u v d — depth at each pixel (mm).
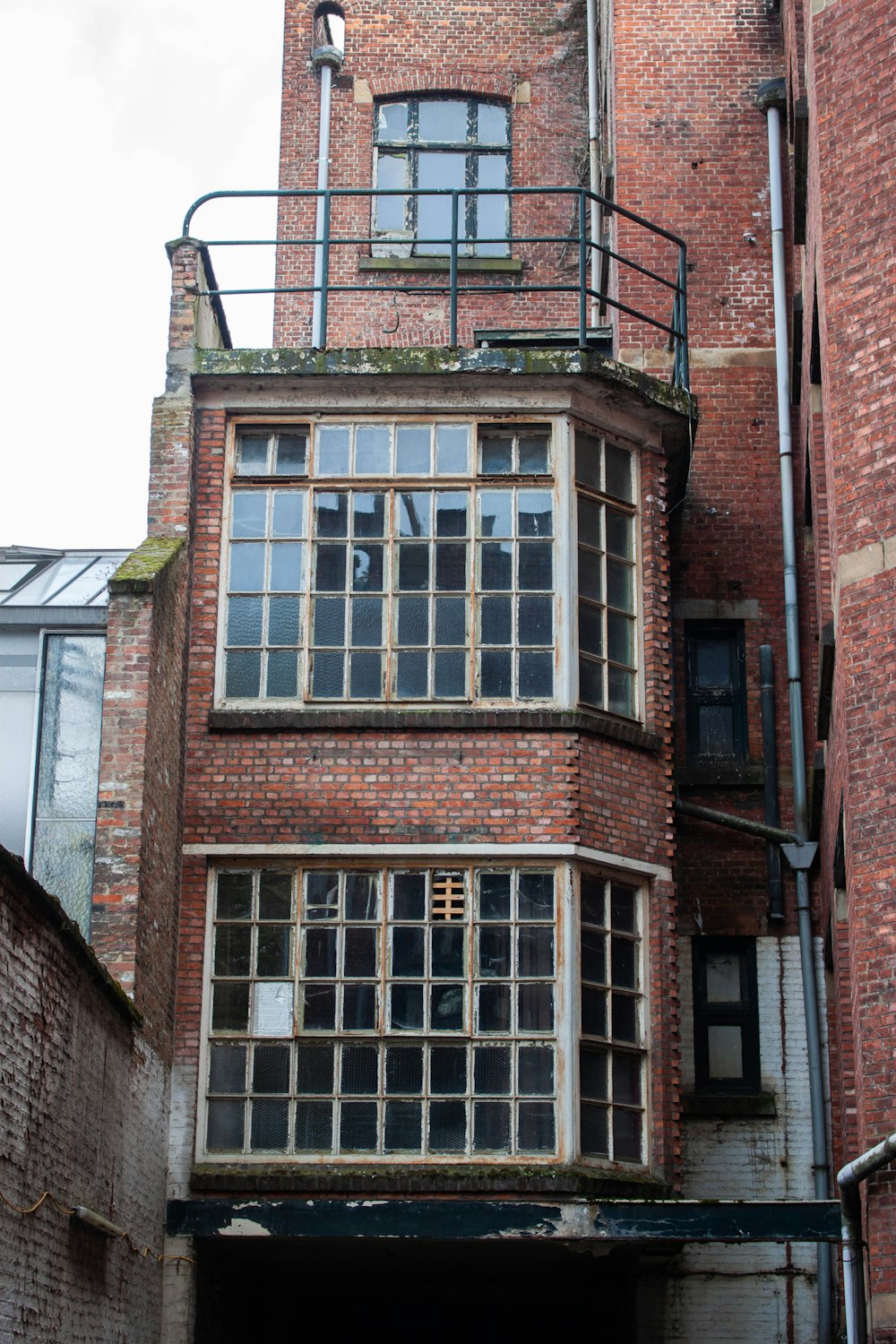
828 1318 15961
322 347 15883
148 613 13820
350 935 14758
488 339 20312
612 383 15859
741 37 20078
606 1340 17422
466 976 14617
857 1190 12297
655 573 16016
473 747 15055
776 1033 17047
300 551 15672
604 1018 14734
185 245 16062
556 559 15578
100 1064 11828
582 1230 13812
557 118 23562
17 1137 9906
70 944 10844
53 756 15328
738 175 19625
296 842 14891
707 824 17578
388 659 15391
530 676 15328
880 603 12602
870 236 13227
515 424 15906
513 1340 18891
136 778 13414
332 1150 14281
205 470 15789
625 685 15750
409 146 23453
